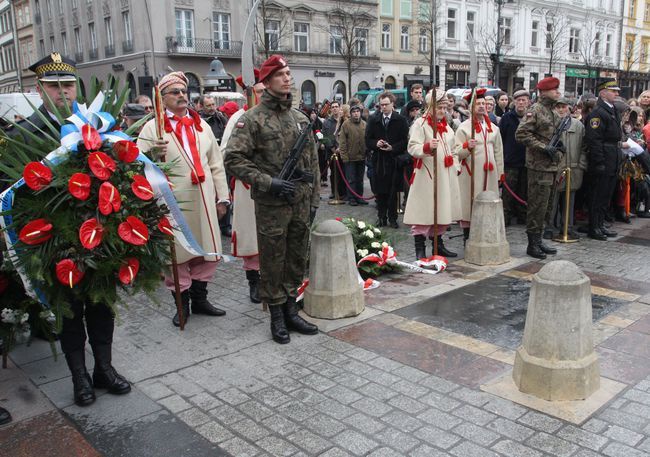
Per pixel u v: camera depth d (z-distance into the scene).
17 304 3.82
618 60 47.88
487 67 35.88
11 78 54.38
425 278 6.15
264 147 4.36
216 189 5.09
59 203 3.12
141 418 3.45
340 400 3.60
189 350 4.41
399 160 8.76
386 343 4.45
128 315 5.19
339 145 11.26
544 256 6.90
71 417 3.48
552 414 3.36
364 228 6.33
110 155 3.37
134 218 3.25
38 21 45.53
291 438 3.19
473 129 6.70
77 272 3.16
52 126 3.46
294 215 4.51
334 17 36.47
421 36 40.16
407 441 3.13
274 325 4.54
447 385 3.75
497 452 3.01
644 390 3.63
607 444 3.05
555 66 42.91
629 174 8.98
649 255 7.07
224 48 33.47
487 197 6.58
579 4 43.88
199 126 5.00
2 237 3.40
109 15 34.78
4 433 3.32
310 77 36.06
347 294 4.96
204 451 3.10
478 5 39.38
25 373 4.11
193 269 5.08
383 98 8.83
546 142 6.66
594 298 5.43
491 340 4.46
